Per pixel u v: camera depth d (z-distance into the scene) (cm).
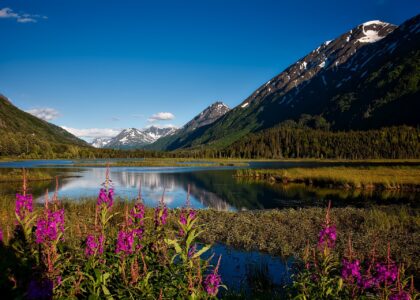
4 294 492
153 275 550
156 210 658
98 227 590
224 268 1149
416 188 3438
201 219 1902
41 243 521
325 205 2597
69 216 1591
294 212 2052
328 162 11725
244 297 867
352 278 547
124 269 532
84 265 550
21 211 557
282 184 4209
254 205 2694
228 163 11181
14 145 15425
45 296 467
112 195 614
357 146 15538
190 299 504
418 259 1138
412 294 537
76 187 3791
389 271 524
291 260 1216
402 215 1836
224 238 1523
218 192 3512
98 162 11512
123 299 505
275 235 1517
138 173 6388
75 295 521
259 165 9806
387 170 4938
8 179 4294
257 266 1156
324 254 590
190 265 538
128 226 579
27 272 511
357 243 1324
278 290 956
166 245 599
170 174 6141
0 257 522
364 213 1925
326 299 577
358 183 3681
